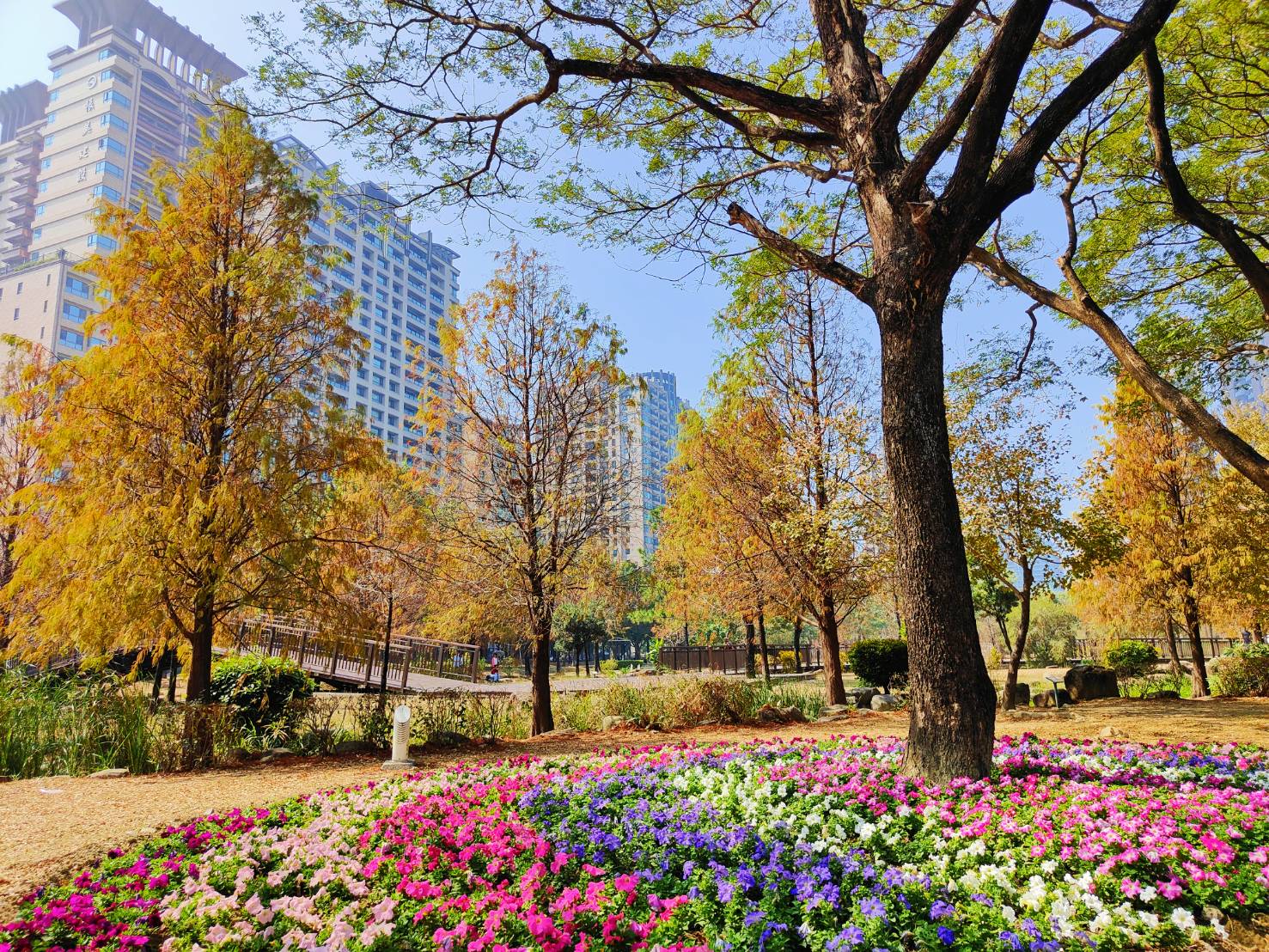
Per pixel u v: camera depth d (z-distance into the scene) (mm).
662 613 27250
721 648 33125
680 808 4965
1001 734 9594
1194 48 8953
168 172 11406
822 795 5043
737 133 9039
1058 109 5695
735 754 7152
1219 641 23375
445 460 13141
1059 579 12805
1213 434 7375
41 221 77250
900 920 3178
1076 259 11234
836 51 6777
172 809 6598
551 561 13094
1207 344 11828
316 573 10984
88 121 77125
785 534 14812
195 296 10797
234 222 11555
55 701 9375
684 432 18359
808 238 10547
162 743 9156
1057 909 3225
